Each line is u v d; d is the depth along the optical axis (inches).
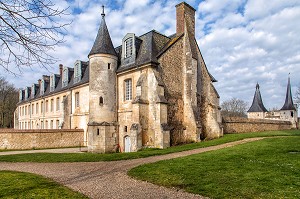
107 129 756.6
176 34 863.1
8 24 180.1
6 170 427.5
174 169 363.9
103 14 843.4
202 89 906.7
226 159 423.2
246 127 1147.9
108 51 797.2
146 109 703.7
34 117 1549.0
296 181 280.8
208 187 275.3
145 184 306.5
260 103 2062.0
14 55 191.6
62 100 1187.3
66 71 1196.5
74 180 340.8
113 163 474.6
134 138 667.4
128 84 789.9
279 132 1031.0
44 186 296.0
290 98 1891.0
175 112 765.3
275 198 232.7
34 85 1660.9
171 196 255.6
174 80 776.9
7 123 2213.3
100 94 771.4
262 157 430.3
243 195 244.8
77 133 972.6
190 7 868.0
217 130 869.2
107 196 259.6
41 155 621.3
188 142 772.6
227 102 3297.2
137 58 772.6
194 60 823.1
